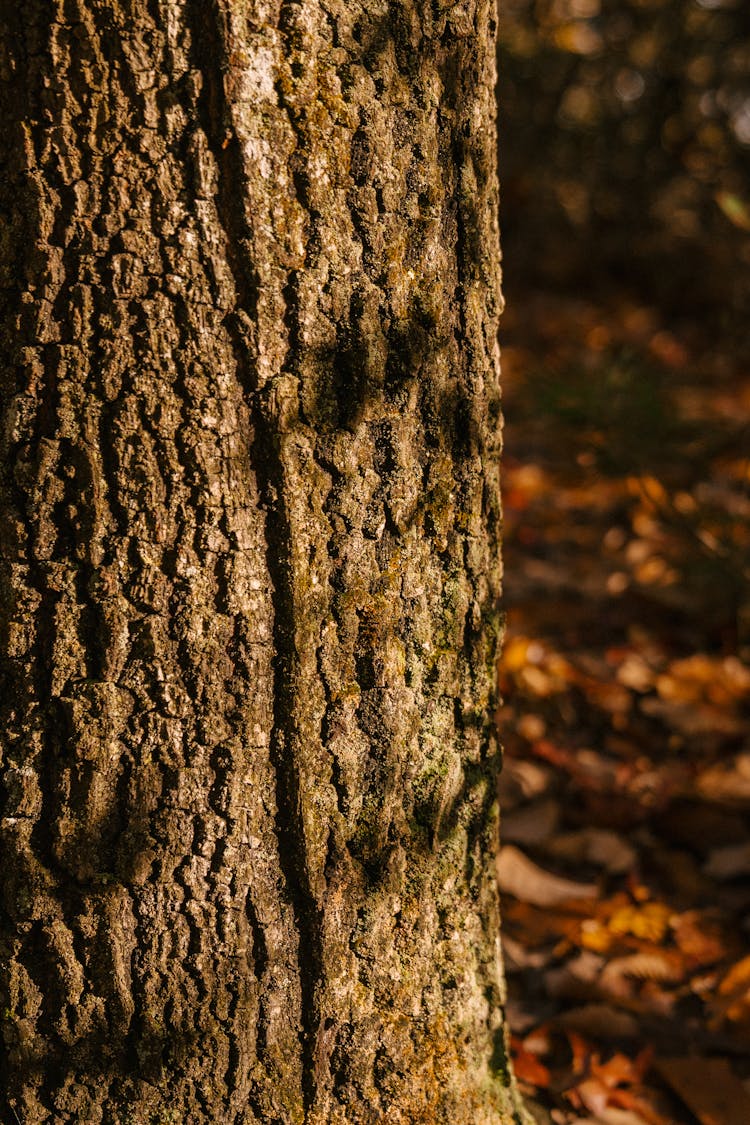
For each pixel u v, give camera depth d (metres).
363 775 1.88
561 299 5.73
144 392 1.79
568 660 2.76
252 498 1.82
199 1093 1.87
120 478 1.80
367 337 1.83
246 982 1.86
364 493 1.85
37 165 1.77
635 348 4.86
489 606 1.94
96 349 1.79
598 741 2.53
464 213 1.86
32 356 1.79
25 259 1.78
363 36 1.80
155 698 1.82
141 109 1.77
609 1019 2.11
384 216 1.82
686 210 5.58
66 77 1.76
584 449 2.73
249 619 1.82
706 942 2.21
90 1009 1.85
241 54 1.77
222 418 1.80
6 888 1.85
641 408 2.54
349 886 1.88
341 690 1.86
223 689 1.83
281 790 1.85
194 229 1.78
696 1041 2.10
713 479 3.16
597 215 5.87
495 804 1.97
